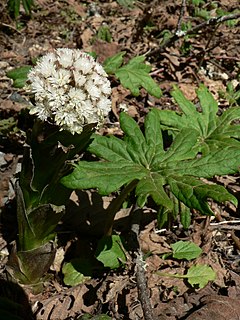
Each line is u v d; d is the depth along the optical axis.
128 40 0.91
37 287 0.48
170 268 0.52
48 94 0.37
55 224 0.44
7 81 0.75
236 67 0.85
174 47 0.87
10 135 0.64
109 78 0.75
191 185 0.40
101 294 0.49
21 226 0.44
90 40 0.88
